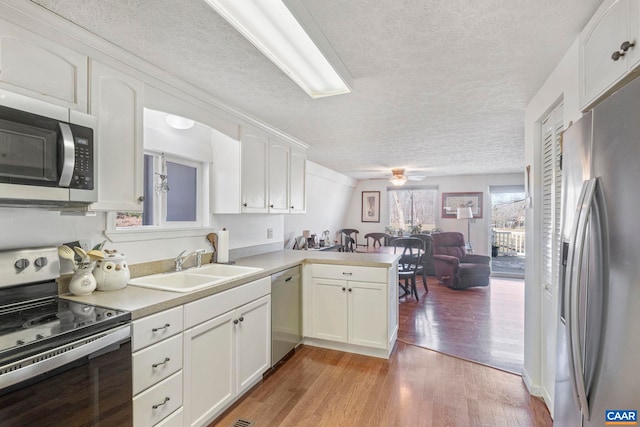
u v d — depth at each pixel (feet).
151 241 7.13
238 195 8.60
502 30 4.86
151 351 4.82
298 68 5.92
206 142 8.71
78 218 5.70
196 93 7.04
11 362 3.23
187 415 5.49
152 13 4.45
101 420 4.09
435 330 11.59
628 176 2.95
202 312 5.81
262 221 11.36
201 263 8.46
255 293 7.39
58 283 5.29
